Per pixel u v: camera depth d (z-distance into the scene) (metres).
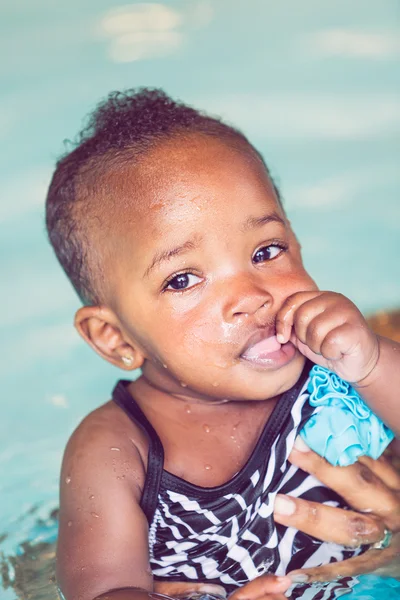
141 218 2.14
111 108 2.49
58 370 3.74
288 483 2.24
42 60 7.43
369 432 2.25
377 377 2.09
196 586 2.13
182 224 2.09
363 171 5.41
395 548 2.17
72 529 2.09
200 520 2.17
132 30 8.02
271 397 2.19
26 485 2.84
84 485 2.13
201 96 6.53
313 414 2.22
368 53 7.19
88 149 2.35
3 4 8.55
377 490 2.27
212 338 2.07
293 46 7.43
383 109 6.19
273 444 2.21
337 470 2.24
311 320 2.03
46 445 3.14
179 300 2.10
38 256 4.68
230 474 2.20
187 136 2.22
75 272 2.37
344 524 2.19
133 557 2.05
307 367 2.31
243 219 2.09
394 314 3.44
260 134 5.96
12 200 5.16
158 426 2.27
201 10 8.41
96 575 2.01
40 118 6.23
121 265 2.19
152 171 2.16
